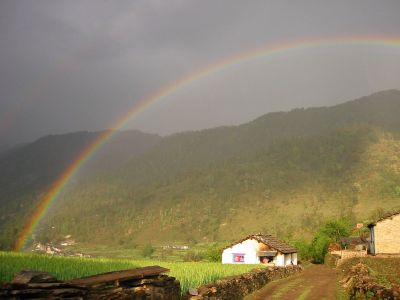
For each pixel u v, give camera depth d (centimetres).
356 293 2364
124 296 1317
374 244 5694
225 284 2230
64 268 1636
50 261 1855
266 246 6088
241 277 2659
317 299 2448
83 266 1786
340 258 6141
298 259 8231
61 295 1078
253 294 2723
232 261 6191
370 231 6116
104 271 1686
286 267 4772
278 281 3838
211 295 1956
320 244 7881
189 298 1797
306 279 4094
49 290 1052
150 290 1502
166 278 1684
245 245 6191
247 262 6106
